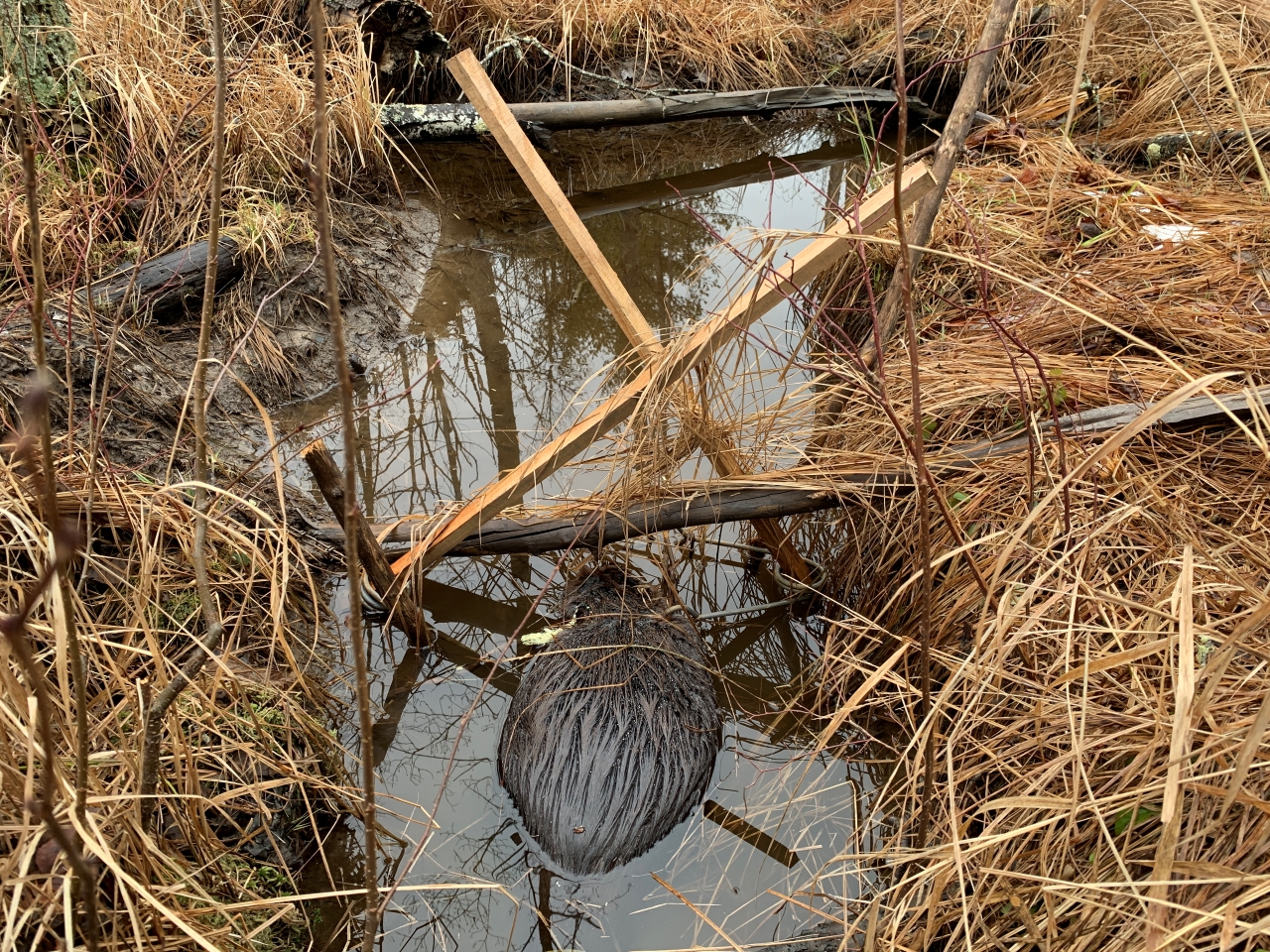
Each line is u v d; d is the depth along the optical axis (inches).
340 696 64.9
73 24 91.2
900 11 32.9
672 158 152.8
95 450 48.5
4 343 68.0
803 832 57.2
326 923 53.2
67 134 86.6
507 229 122.8
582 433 61.9
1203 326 75.5
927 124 156.9
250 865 52.1
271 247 94.7
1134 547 57.2
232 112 97.7
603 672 59.0
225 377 85.4
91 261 82.1
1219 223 93.4
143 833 42.3
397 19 133.4
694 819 57.7
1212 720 42.4
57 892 39.2
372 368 96.7
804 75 171.9
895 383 74.4
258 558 60.5
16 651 24.6
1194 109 127.7
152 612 56.1
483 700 67.1
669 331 88.1
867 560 69.6
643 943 51.1
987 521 62.3
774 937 51.2
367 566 66.0
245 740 55.1
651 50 160.9
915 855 45.8
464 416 91.8
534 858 54.1
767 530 70.0
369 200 115.6
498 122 63.2
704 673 64.8
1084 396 70.2
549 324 106.2
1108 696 51.1
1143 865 42.6
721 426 68.1
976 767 52.2
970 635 59.4
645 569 73.7
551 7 153.6
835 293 96.4
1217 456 63.6
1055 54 152.6
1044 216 99.2
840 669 64.9
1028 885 45.6
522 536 67.7
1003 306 85.6
